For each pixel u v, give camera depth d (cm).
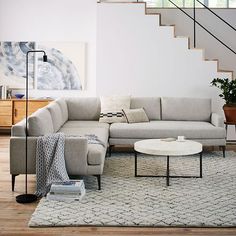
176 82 805
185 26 887
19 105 843
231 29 886
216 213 394
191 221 372
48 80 883
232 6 899
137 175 536
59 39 877
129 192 462
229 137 803
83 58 876
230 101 736
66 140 466
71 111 736
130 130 654
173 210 402
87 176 529
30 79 884
